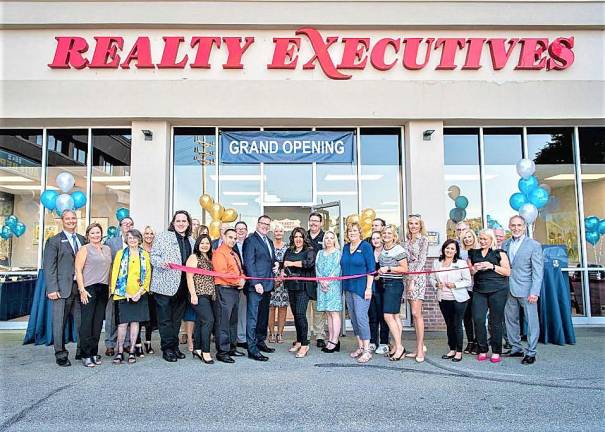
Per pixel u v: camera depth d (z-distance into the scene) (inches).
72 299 239.3
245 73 356.8
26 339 287.3
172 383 200.4
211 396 183.3
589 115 357.4
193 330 270.1
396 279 244.8
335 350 264.2
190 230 255.8
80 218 368.5
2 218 374.0
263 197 371.6
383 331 272.8
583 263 371.6
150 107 347.3
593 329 339.3
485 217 373.4
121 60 351.9
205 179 370.0
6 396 183.6
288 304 297.1
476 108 355.6
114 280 232.7
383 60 356.5
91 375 213.6
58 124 362.6
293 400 178.5
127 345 256.8
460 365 232.4
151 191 350.0
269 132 366.6
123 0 347.9
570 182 380.2
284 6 351.3
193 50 355.6
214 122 360.8
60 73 351.6
